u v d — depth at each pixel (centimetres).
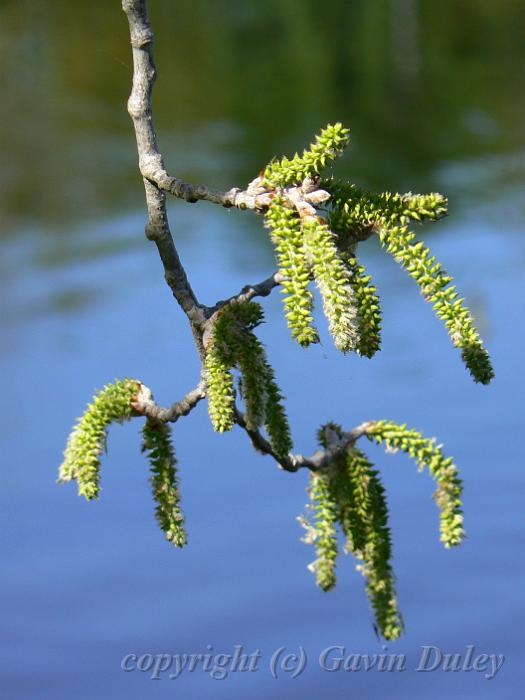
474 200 2453
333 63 3722
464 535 393
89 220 2361
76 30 3834
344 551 417
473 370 371
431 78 3547
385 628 414
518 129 3008
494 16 4303
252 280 2002
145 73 356
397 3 4469
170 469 390
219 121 3139
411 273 372
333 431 412
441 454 396
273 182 353
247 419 367
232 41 3988
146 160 361
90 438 378
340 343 338
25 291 1934
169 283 373
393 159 2802
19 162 2733
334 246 354
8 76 3519
